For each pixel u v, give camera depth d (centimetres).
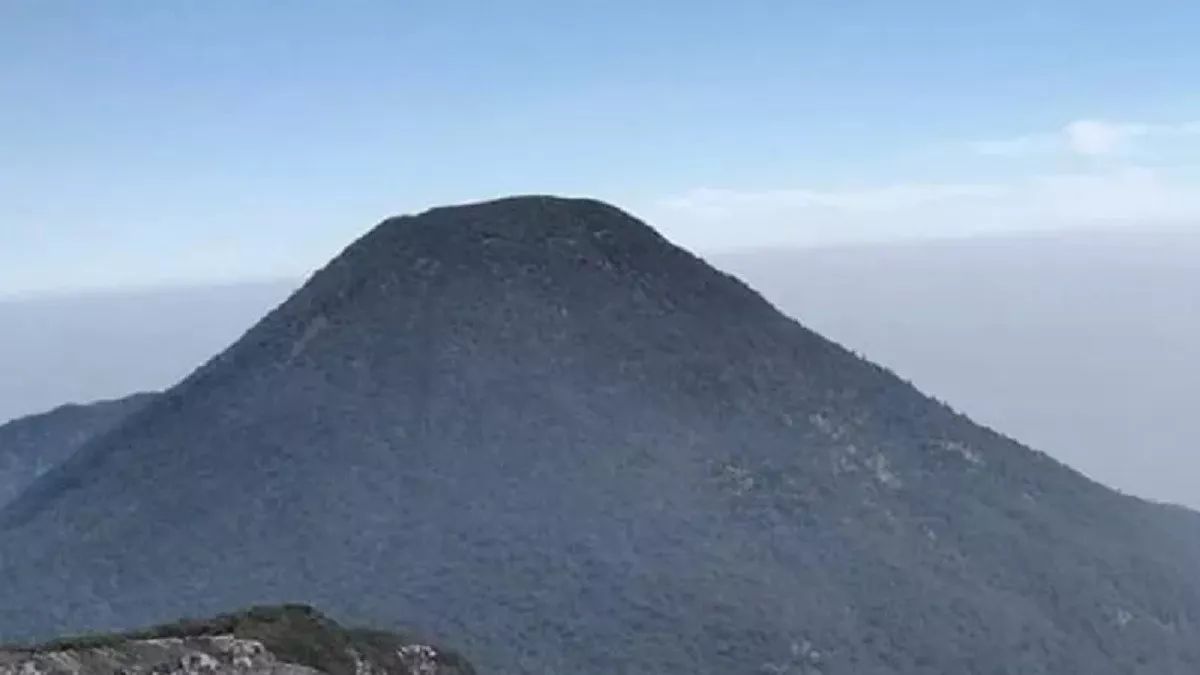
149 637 9400
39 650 8294
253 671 9250
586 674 17875
